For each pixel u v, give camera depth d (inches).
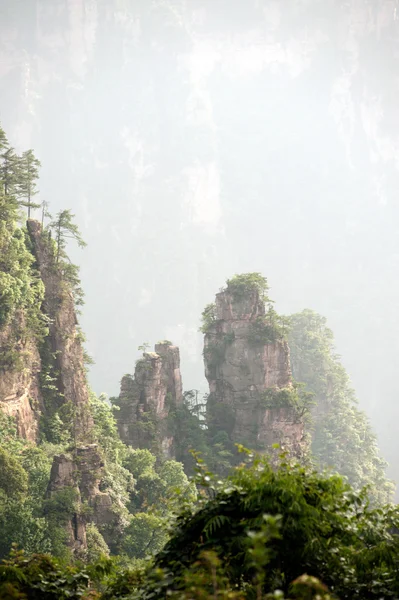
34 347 4308.6
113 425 5002.5
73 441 4148.6
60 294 4606.3
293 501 820.0
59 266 4702.3
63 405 4370.1
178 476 4562.0
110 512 3499.0
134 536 3476.9
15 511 2908.5
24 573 918.4
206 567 799.1
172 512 964.6
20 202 4712.1
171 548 906.1
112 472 4074.8
